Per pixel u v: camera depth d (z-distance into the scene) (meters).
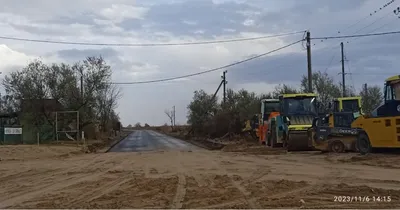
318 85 55.00
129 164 22.17
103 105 71.88
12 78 49.84
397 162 18.77
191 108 69.88
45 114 49.59
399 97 20.86
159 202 11.37
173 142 56.09
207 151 33.06
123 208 10.73
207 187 13.59
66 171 19.50
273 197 11.66
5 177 17.72
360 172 16.30
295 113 29.62
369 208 10.18
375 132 21.83
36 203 11.70
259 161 22.19
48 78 50.47
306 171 17.22
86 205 11.20
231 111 55.41
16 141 46.06
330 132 24.89
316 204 10.68
